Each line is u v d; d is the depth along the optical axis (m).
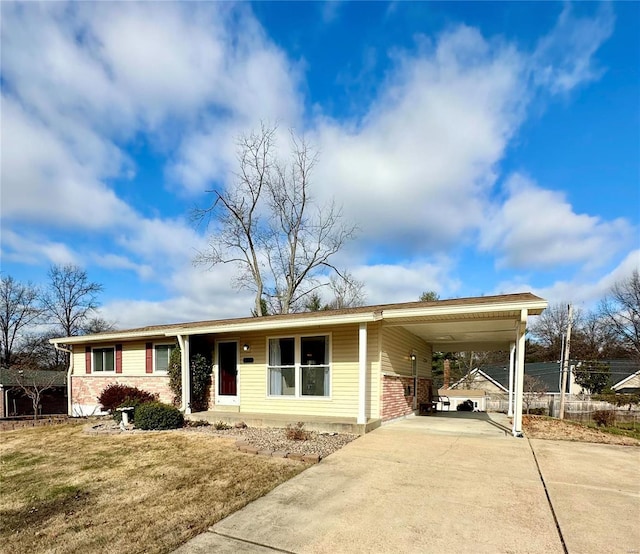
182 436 8.45
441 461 6.12
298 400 10.50
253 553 3.33
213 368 12.00
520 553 3.27
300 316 10.16
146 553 3.36
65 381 21.17
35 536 3.75
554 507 4.23
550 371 30.11
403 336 11.68
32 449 7.98
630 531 3.65
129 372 13.63
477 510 4.16
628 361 31.14
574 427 9.71
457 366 42.06
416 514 4.07
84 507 4.49
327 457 6.38
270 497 4.62
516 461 6.13
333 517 4.02
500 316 8.91
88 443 8.21
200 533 3.72
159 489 5.03
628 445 7.41
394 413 10.60
